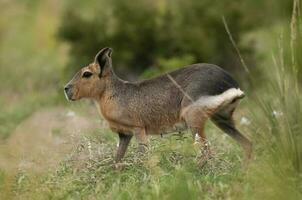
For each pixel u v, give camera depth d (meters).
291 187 17.12
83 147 21.47
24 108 34.50
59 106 34.22
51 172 20.48
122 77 39.12
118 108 21.42
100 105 21.83
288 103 18.70
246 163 19.50
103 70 21.62
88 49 39.47
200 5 38.75
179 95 20.80
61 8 49.88
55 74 41.09
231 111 20.58
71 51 39.94
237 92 20.20
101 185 18.97
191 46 38.28
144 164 19.83
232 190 17.66
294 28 18.77
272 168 17.69
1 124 31.69
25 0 54.72
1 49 48.84
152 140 22.02
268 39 36.66
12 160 21.17
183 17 38.94
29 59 46.16
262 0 37.69
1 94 39.09
